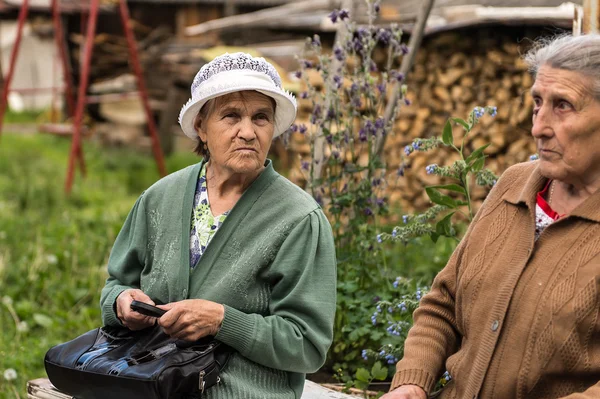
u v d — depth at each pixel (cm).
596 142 219
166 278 281
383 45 749
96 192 1007
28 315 525
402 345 348
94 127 1477
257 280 273
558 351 218
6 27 1741
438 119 730
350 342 380
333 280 275
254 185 279
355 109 418
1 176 1094
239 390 262
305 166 425
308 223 275
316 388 330
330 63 449
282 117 289
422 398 245
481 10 681
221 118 271
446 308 259
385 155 756
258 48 1150
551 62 221
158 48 1418
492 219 246
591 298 215
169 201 289
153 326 273
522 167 250
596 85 215
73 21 1558
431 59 733
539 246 229
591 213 222
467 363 240
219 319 259
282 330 264
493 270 237
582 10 383
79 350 270
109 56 1454
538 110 226
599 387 212
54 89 1177
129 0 1530
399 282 372
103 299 289
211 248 276
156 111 1452
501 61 680
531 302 224
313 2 788
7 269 601
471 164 336
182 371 247
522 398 225
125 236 303
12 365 443
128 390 249
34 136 1517
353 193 410
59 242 685
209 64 275
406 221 346
